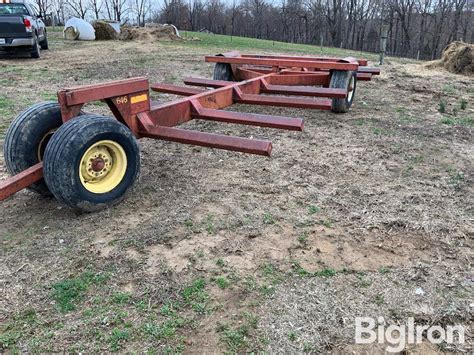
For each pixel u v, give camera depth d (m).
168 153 4.83
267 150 3.54
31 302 2.50
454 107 7.43
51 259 2.89
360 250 3.05
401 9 46.34
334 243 3.13
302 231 3.27
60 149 3.08
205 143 3.70
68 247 3.02
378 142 5.36
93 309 2.45
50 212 3.51
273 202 3.72
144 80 3.79
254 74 7.25
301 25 53.06
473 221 3.46
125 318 2.39
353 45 50.31
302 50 18.83
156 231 3.22
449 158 4.87
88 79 9.27
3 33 11.51
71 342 2.23
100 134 3.23
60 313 2.42
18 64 11.24
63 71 10.20
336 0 48.03
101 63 11.46
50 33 24.25
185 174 4.27
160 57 12.85
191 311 2.45
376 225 3.37
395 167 4.56
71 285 2.63
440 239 3.21
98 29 19.64
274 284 2.68
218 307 2.48
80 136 3.11
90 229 3.24
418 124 6.25
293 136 5.55
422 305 2.53
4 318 2.38
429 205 3.71
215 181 4.12
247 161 4.64
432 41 45.34
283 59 7.16
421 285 2.70
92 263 2.85
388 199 3.81
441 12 44.25
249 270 2.81
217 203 3.68
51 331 2.29
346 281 2.72
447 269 2.86
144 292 2.59
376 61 14.95
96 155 3.34
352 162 4.67
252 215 3.49
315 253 3.01
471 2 42.31
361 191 3.96
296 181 4.15
